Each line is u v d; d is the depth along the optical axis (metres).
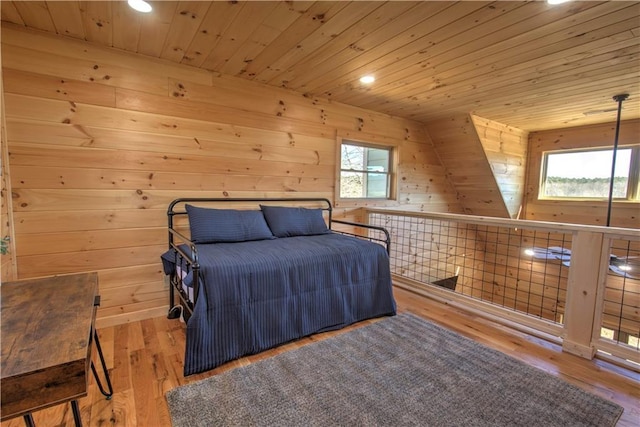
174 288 2.46
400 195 4.20
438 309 2.75
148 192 2.43
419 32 1.93
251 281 1.92
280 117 3.07
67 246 2.16
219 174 2.75
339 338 2.17
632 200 3.89
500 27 1.84
